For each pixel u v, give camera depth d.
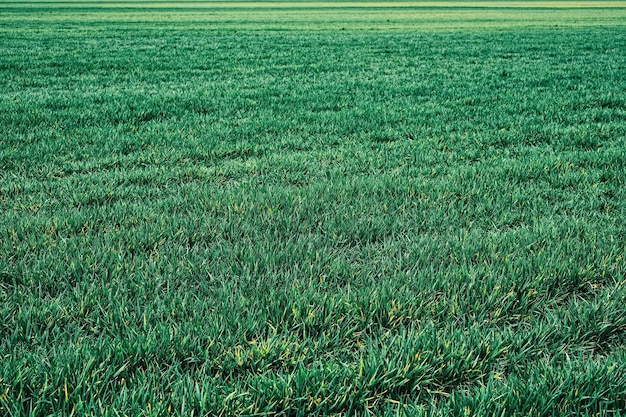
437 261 3.22
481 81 13.00
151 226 3.72
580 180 5.04
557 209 4.29
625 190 4.67
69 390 2.04
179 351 2.29
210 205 4.23
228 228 3.73
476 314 2.67
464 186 4.79
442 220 3.95
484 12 63.75
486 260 3.21
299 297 2.72
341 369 2.19
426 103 9.83
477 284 2.89
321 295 2.79
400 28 38.38
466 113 8.79
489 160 5.82
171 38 29.14
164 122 8.13
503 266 3.11
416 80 13.24
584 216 4.09
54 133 7.16
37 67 16.06
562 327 2.54
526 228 3.78
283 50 22.31
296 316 2.55
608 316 2.64
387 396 2.12
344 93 11.12
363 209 4.17
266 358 2.28
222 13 59.91
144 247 3.42
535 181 5.11
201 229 3.69
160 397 2.02
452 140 6.89
